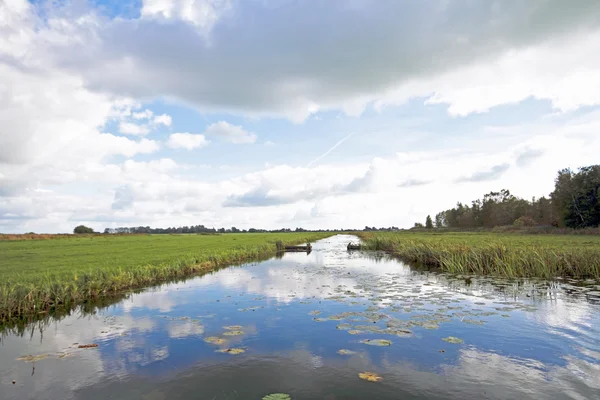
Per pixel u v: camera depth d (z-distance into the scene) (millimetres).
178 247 38469
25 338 8609
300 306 11367
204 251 30875
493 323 9086
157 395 5414
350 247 43594
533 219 78625
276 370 6285
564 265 17859
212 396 5332
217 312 10742
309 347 7449
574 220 60812
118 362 6816
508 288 14352
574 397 5191
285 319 9750
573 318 9555
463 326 8852
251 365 6531
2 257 25859
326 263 26500
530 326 8812
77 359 7023
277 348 7426
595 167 59500
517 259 18562
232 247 38438
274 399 5176
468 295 12930
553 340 7773
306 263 26547
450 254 22031
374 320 9516
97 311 11344
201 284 16500
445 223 143750
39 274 16156
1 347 7895
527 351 7117
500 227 80625
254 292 14086
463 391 5406
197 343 7840
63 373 6344
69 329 9273
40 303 11359
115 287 14750
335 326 8984
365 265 24719
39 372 6414
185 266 20797
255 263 27000
